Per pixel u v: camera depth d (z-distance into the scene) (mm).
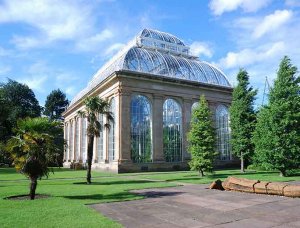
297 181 29016
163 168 52188
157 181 30609
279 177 33844
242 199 17531
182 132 55875
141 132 51531
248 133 44656
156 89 53625
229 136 61844
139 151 50750
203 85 58656
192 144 39094
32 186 18219
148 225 11641
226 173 41875
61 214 13172
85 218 12414
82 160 70625
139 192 21156
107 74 59156
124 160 48719
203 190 21969
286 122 35094
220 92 61375
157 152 52188
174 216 13188
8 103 67188
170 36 66812
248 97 45812
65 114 87625
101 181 31375
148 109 53094
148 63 54688
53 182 30328
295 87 36688
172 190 22188
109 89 54062
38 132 18359
